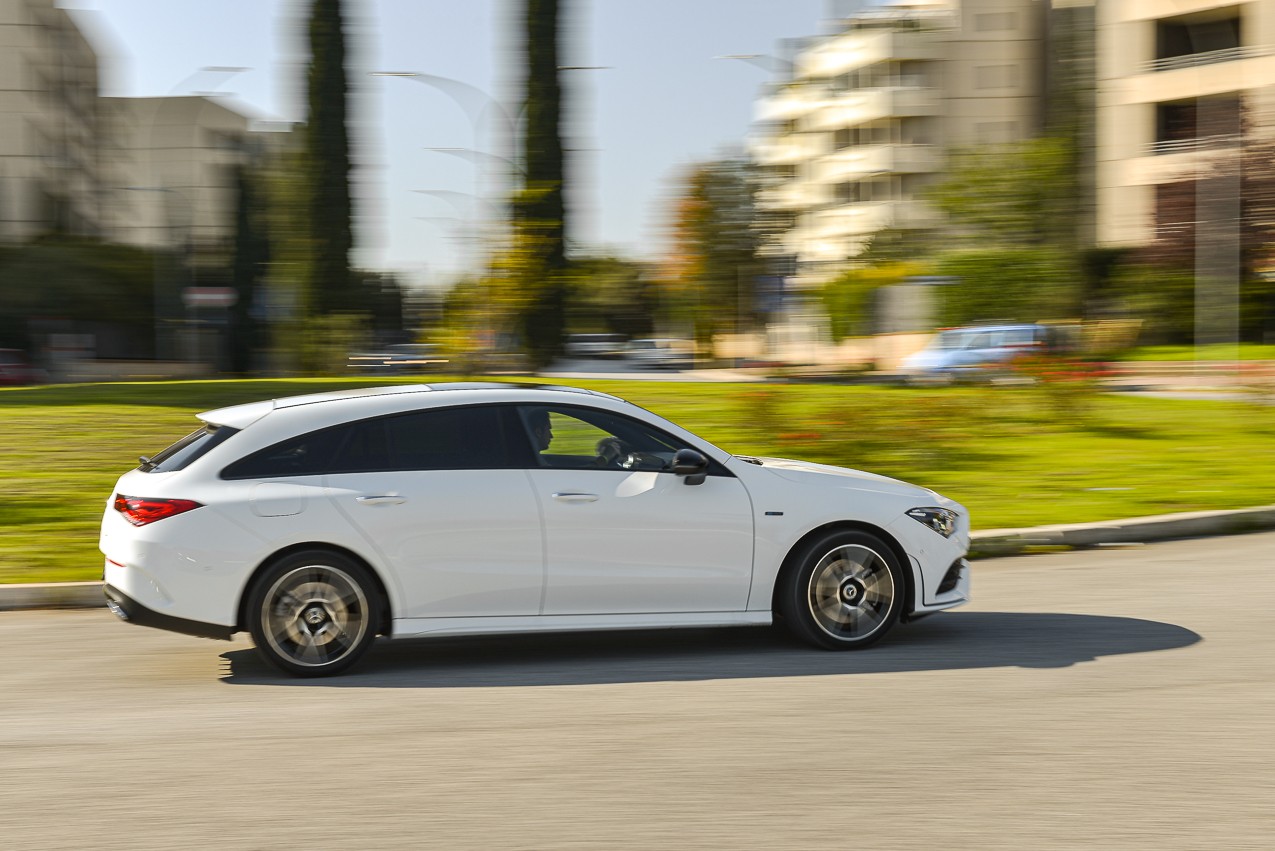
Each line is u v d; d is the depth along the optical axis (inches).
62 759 201.3
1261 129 1663.4
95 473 562.3
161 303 2367.1
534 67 1675.7
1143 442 641.6
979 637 280.8
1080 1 2338.8
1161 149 1891.0
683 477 266.7
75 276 2331.4
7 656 276.4
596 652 275.3
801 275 2267.5
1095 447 623.8
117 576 254.1
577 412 270.1
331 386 1113.4
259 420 261.0
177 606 249.6
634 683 246.8
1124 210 1931.6
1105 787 180.9
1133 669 248.8
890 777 186.5
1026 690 235.0
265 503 251.9
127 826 171.2
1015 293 1867.6
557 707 229.6
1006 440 655.1
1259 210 1605.6
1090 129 2295.8
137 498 255.3
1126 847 159.3
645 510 263.1
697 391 1014.4
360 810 175.9
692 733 211.2
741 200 2185.0
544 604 260.8
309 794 183.0
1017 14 2775.6
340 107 1836.9
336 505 253.1
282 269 1857.8
